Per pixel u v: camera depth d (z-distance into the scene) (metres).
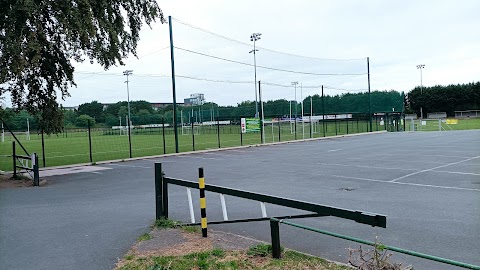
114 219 8.35
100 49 16.59
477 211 8.34
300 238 6.63
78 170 18.77
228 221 6.40
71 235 7.16
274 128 61.44
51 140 57.94
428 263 5.36
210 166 18.56
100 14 16.00
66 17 14.52
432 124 72.75
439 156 20.20
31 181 14.99
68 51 17.08
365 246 6.13
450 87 106.56
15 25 13.99
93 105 102.06
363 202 9.50
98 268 5.41
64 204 10.38
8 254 6.16
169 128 78.75
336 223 7.57
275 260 5.20
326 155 22.44
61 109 18.84
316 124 58.84
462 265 3.39
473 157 19.41
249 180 13.60
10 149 37.78
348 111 69.94
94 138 59.78
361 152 23.78
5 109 18.12
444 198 9.81
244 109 74.88
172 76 27.14
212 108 72.88
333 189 11.41
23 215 9.08
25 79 17.09
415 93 111.81
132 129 73.62
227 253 5.57
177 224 7.29
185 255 5.54
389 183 12.27
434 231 6.91
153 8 19.25
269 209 8.99
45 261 5.78
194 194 11.20
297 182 12.88
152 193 11.66
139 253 5.79
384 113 57.12
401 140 34.28
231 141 39.03
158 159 23.34
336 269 4.89
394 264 4.09
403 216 8.04
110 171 17.97
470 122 75.81
